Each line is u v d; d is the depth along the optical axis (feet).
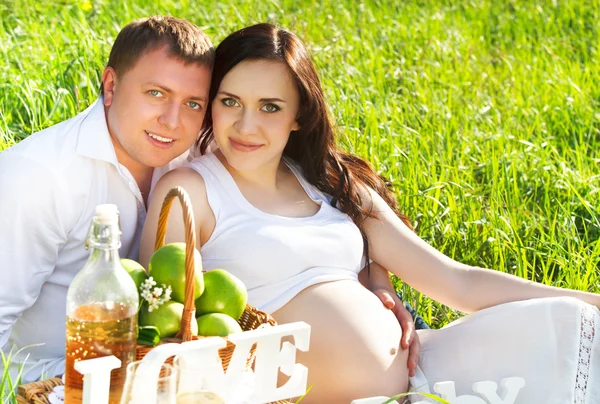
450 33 33.58
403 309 12.92
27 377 11.57
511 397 11.27
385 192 14.28
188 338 9.43
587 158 22.66
